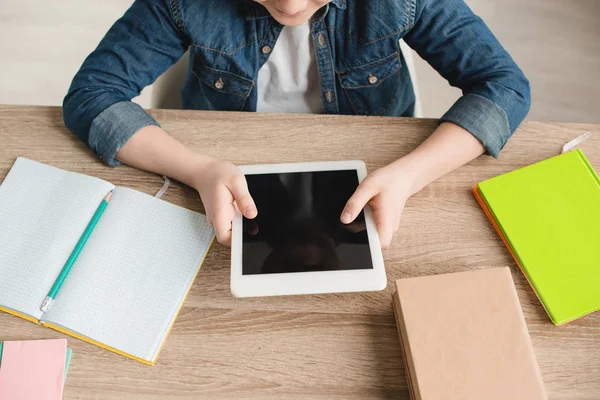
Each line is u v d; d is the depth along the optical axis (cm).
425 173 83
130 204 82
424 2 96
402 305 68
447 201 83
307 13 83
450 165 85
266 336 73
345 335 72
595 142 88
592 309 71
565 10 198
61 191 82
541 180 82
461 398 63
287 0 75
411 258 78
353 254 73
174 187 85
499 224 79
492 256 78
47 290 74
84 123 88
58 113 92
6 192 83
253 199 78
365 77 108
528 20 197
